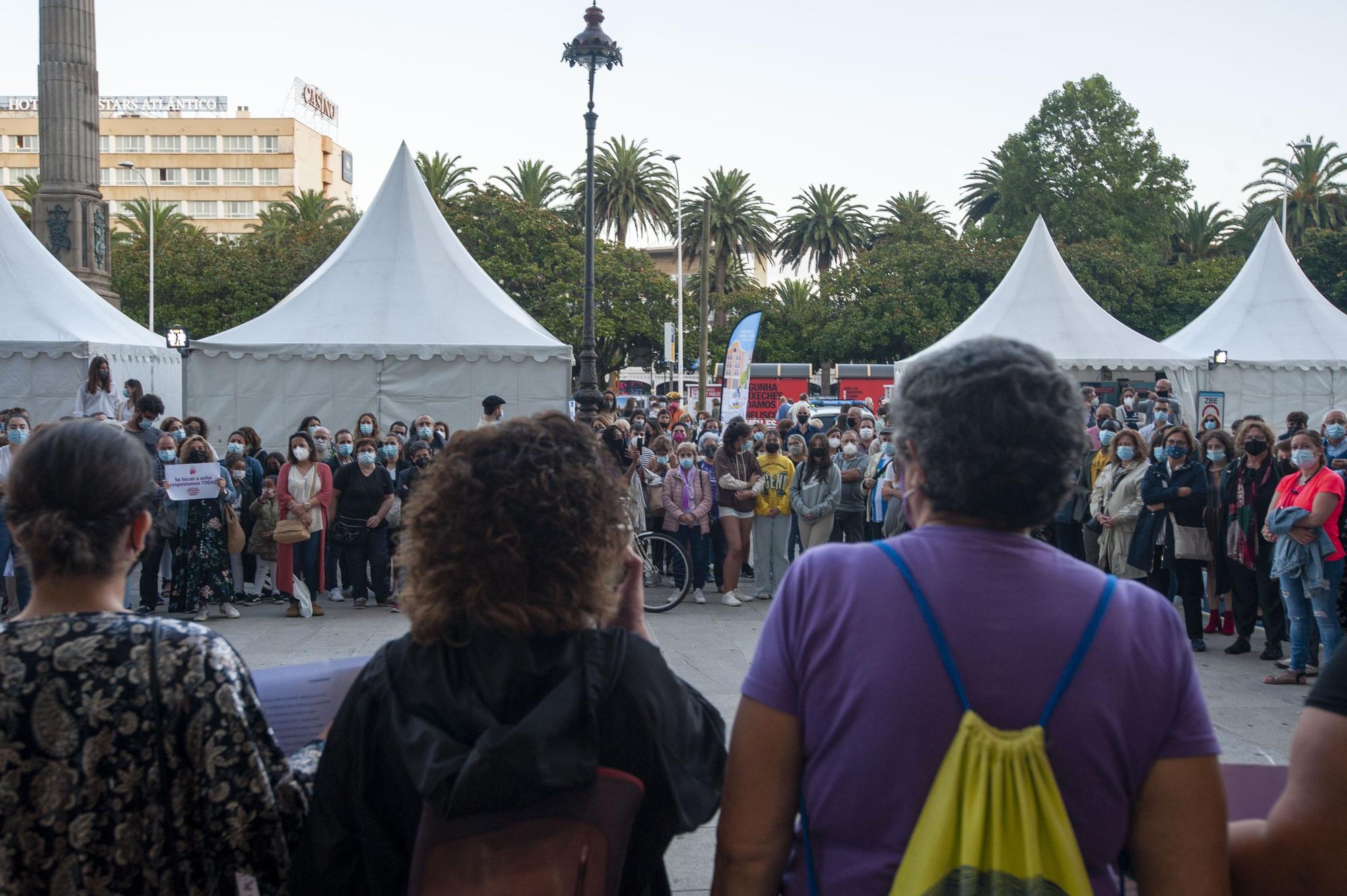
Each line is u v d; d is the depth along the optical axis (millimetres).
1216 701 6449
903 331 44188
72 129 22047
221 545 8914
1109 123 51656
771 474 10094
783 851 1558
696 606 9820
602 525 1595
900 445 1662
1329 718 1396
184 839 1617
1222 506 7863
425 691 1493
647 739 1513
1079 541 9539
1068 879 1307
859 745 1434
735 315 51844
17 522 1695
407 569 1600
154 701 1592
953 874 1321
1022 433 1495
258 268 42750
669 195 52531
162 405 9523
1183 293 44219
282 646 7863
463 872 1414
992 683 1406
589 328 16594
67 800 1559
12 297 14297
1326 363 19047
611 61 16188
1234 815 1874
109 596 1729
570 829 1433
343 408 13914
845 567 1546
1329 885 1394
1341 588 6738
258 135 107000
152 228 39062
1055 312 18859
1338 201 52656
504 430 1648
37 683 1571
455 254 15938
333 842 1536
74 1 21938
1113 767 1403
